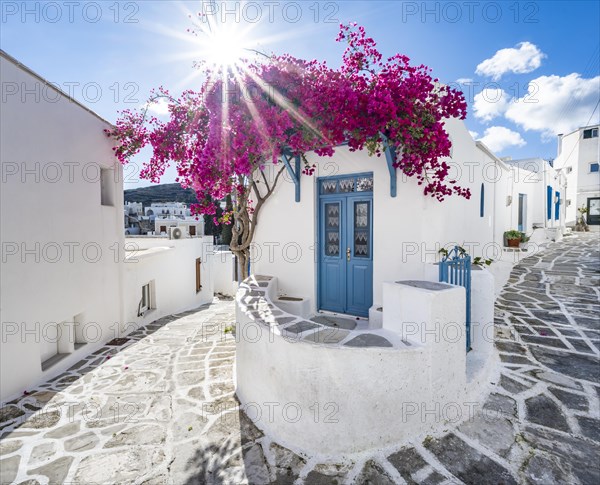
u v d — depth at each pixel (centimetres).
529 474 262
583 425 317
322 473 277
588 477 257
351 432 296
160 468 293
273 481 271
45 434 353
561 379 403
